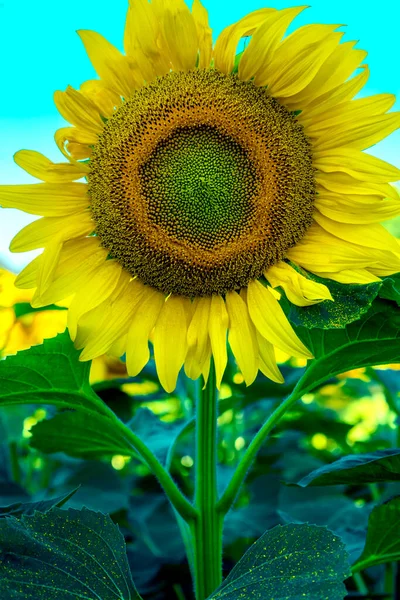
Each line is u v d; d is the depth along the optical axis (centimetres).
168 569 69
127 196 56
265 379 78
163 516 79
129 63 55
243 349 56
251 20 54
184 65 56
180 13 53
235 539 74
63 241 55
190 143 56
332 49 54
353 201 55
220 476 82
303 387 56
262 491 80
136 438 55
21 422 90
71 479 81
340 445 86
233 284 56
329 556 46
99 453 70
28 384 55
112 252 57
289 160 56
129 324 57
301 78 54
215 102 55
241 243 56
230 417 89
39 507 55
